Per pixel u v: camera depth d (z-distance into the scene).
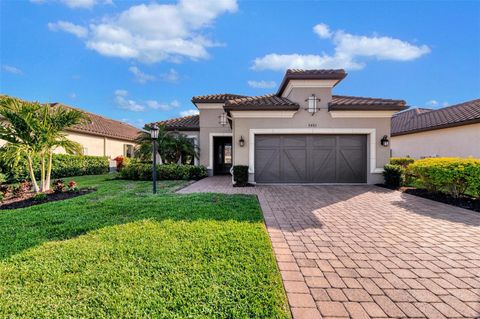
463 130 14.05
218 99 17.42
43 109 9.43
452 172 8.07
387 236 4.91
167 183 12.95
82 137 19.86
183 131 18.64
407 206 7.43
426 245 4.46
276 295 2.88
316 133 11.89
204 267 3.47
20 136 9.11
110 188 10.98
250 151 11.83
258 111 11.72
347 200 8.25
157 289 2.97
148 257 3.75
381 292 3.03
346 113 11.70
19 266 3.50
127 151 26.33
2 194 8.38
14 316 2.53
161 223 5.34
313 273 3.46
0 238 4.57
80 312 2.58
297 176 12.09
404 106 11.48
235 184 11.55
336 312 2.66
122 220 5.62
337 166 12.05
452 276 3.41
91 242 4.32
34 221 5.57
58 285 3.05
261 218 5.80
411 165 10.18
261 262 3.63
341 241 4.63
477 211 6.86
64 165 16.08
